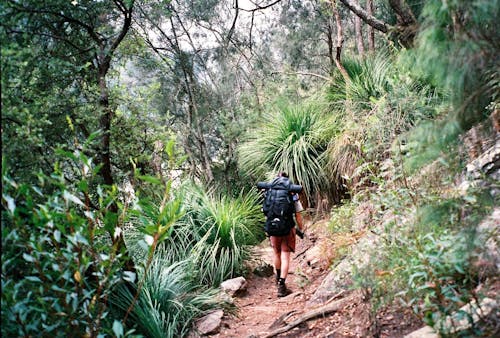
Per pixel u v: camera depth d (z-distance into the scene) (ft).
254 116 31.73
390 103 18.11
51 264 8.91
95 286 11.21
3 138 9.93
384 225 12.16
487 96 9.04
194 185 23.68
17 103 10.48
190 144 33.68
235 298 17.35
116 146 15.19
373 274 10.88
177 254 18.61
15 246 9.06
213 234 20.48
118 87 15.52
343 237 16.33
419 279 9.66
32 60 11.13
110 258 9.61
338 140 24.09
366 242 13.37
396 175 13.19
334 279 14.61
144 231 10.41
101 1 14.39
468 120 8.97
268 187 18.38
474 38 7.28
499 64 7.73
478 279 10.12
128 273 9.79
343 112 27.12
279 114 29.37
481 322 8.64
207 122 34.91
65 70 12.39
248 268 20.34
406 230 11.31
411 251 10.63
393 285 10.75
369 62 27.53
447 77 7.77
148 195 18.21
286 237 17.85
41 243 8.49
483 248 9.33
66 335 9.28
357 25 29.73
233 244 20.06
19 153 10.54
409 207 12.26
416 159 9.14
